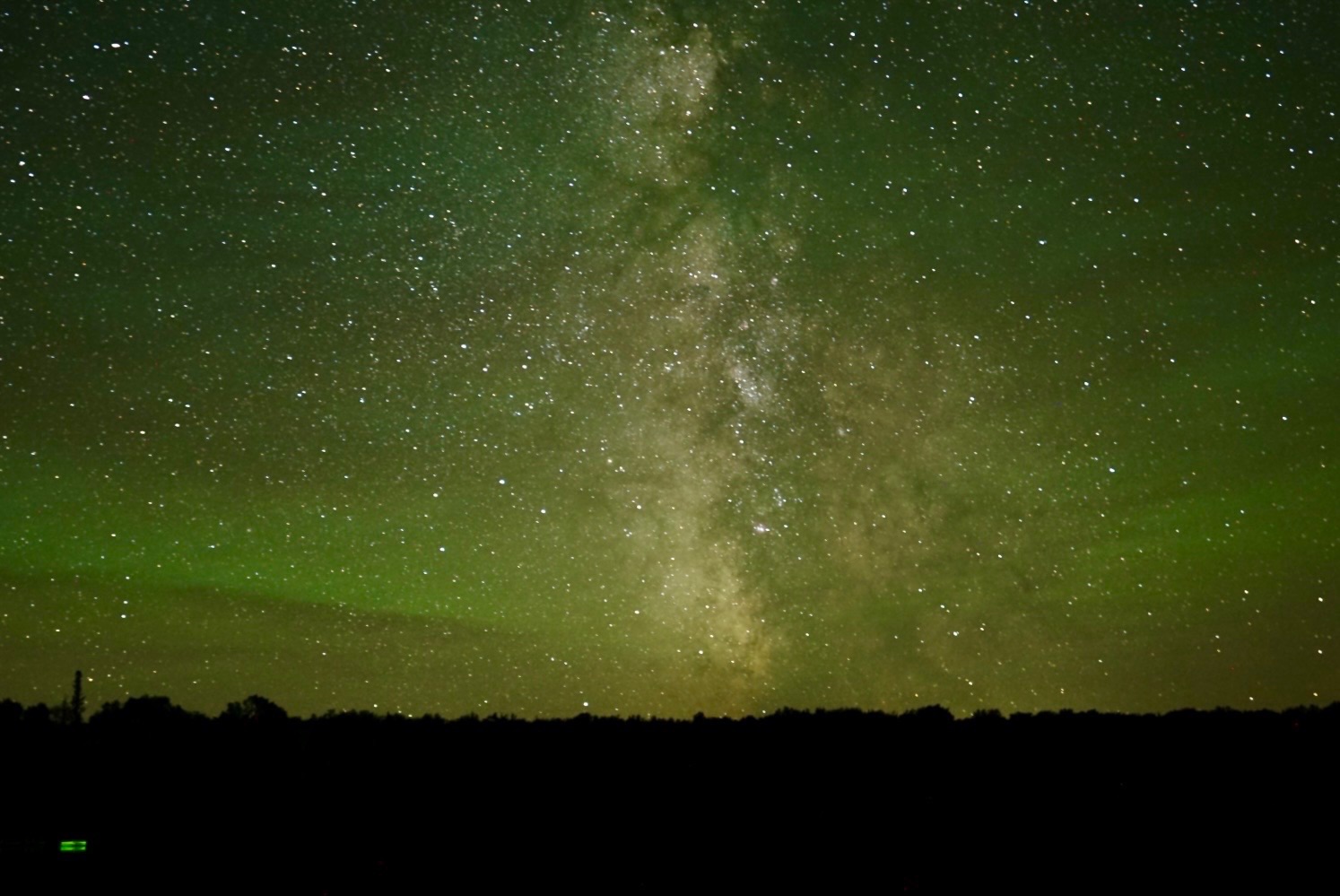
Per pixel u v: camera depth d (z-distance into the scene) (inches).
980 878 301.3
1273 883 289.6
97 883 294.4
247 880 297.4
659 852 325.4
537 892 292.0
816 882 301.9
